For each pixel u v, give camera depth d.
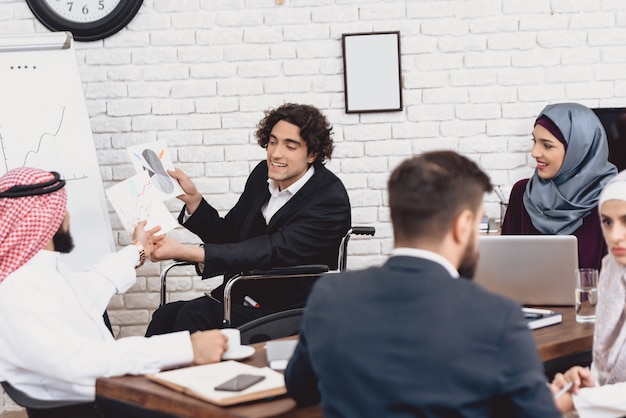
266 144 3.37
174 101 4.20
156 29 4.17
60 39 3.64
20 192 2.13
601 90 4.08
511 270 2.40
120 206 3.17
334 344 1.40
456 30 4.10
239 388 1.62
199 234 3.54
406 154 4.15
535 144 3.12
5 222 2.11
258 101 4.18
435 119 4.14
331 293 1.45
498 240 2.40
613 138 3.89
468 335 1.33
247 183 3.51
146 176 3.24
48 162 3.60
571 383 1.85
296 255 3.21
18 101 3.60
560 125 3.02
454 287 1.38
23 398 2.05
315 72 4.15
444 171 1.43
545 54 4.09
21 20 4.15
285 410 1.58
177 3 4.15
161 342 1.93
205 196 4.23
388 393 1.34
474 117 4.12
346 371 1.38
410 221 1.43
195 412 1.61
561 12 4.07
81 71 4.19
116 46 4.18
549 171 3.06
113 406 1.79
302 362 1.53
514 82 4.11
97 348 1.94
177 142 4.21
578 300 2.22
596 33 4.06
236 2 4.14
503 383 1.33
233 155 4.21
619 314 2.00
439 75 4.12
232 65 4.17
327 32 4.12
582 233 2.97
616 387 1.82
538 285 2.39
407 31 4.11
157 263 4.26
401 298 1.38
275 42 4.15
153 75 4.19
